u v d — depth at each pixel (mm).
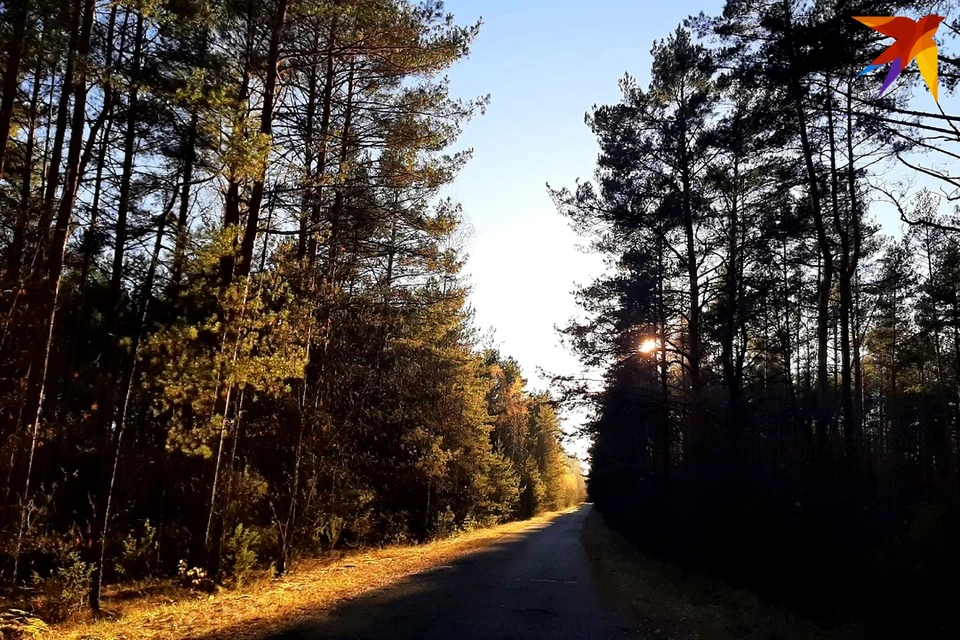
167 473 19562
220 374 13523
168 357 13594
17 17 10625
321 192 17297
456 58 17531
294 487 18953
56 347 19594
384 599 13281
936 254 30734
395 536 31609
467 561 21688
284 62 17391
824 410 16672
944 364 33781
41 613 11047
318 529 22641
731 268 20812
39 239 14109
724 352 20375
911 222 10609
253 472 20406
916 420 37781
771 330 28547
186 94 12070
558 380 24609
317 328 17156
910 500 14164
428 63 17578
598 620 11250
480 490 44281
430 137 18641
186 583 14547
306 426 21016
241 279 13922
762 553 13055
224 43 16234
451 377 36656
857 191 18156
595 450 42531
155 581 15109
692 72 21922
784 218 18828
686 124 21688
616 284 24172
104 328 22109
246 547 15734
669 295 24109
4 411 14812
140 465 19578
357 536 28156
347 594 14070
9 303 13992
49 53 10977
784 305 23453
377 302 20453
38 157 17406
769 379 25656
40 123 15930
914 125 9211
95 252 20688
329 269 19234
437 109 19109
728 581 14695
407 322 23156
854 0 12453
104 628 10492
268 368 14164
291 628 10266
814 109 14852
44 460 17359
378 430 31750
